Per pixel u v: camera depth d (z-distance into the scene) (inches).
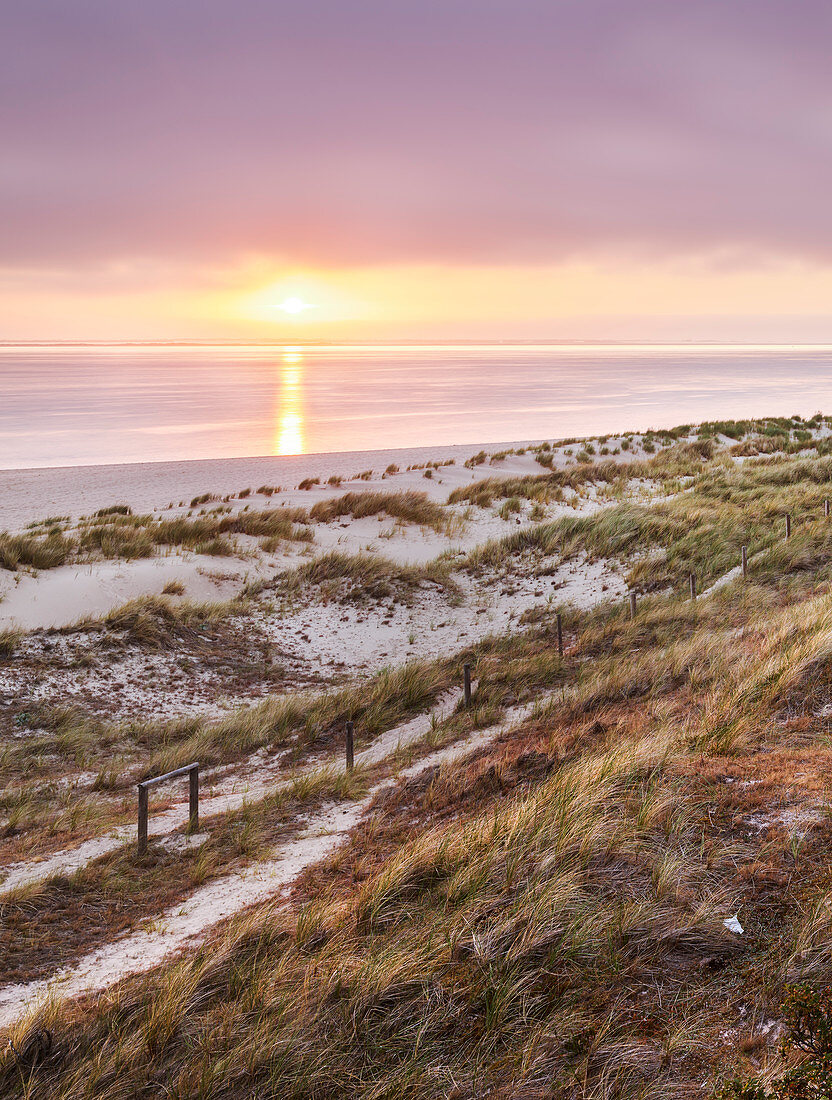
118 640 562.9
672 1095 134.8
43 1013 181.0
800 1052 132.6
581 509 959.0
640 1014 155.9
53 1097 156.6
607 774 254.4
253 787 375.9
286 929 211.8
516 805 250.4
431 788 309.4
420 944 187.2
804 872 186.7
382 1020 166.6
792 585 567.2
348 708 470.6
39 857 301.4
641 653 492.1
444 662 555.2
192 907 248.4
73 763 424.2
